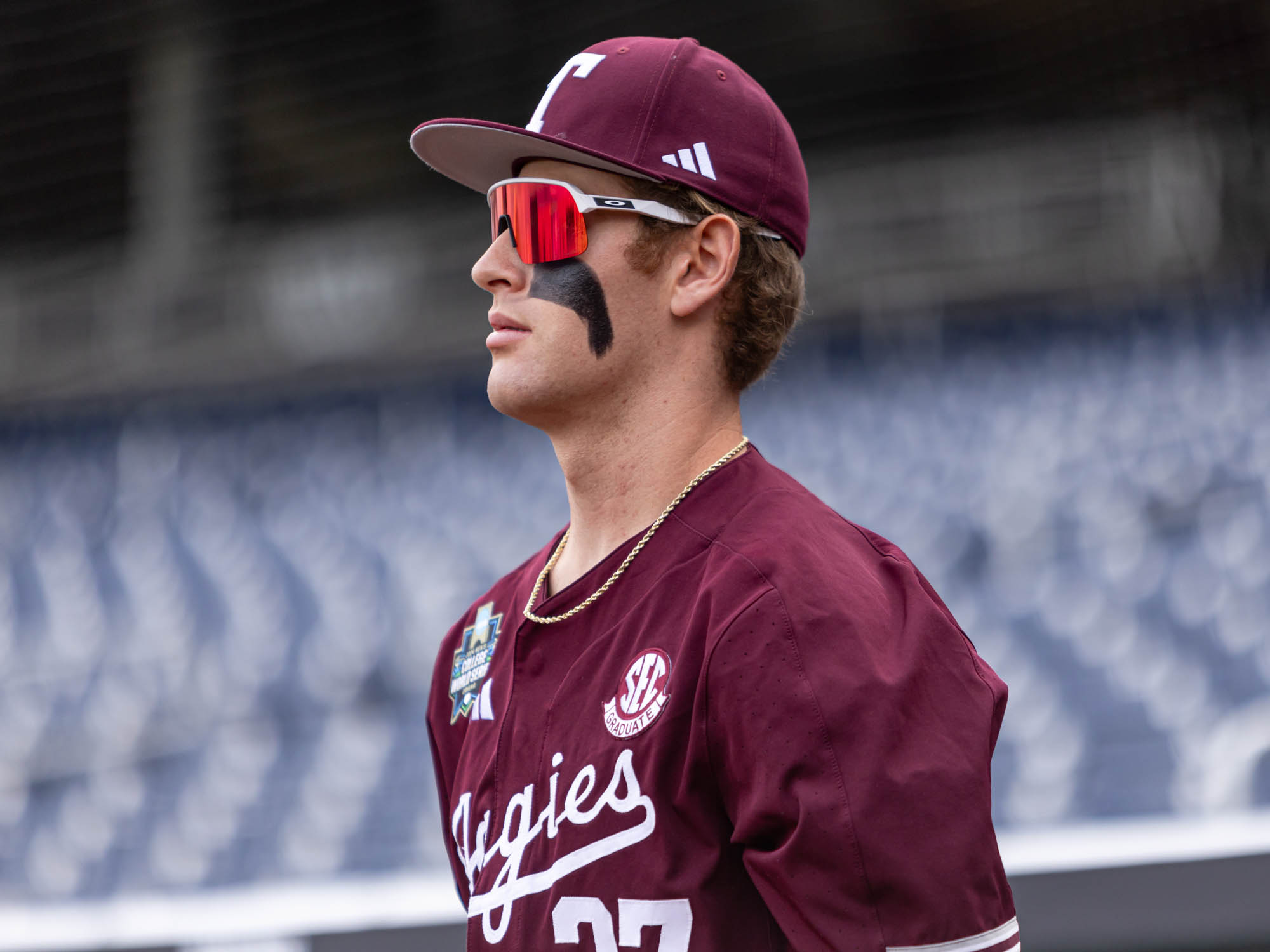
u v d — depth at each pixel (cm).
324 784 1611
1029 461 2384
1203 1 3027
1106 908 660
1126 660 1488
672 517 267
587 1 3250
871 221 3512
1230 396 2444
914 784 219
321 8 3400
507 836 256
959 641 245
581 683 256
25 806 1716
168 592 2467
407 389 3391
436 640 2041
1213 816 972
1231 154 3131
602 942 233
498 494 2711
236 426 3334
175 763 1770
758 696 227
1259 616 1505
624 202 273
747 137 281
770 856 222
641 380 278
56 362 3747
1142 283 3116
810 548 246
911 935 213
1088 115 3366
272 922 840
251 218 3853
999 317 3216
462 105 3597
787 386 3059
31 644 2344
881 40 3259
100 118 3675
